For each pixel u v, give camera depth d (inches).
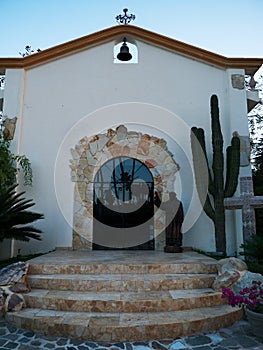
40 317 148.7
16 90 306.8
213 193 273.9
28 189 292.7
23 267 185.8
